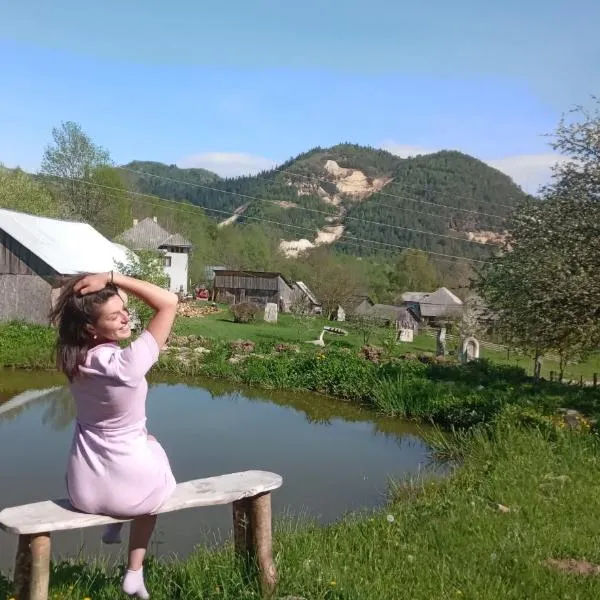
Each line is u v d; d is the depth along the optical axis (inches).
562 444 402.9
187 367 889.5
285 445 528.1
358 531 262.8
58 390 729.6
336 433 583.2
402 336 1926.7
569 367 1491.1
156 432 555.5
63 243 1310.3
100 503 137.9
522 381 872.3
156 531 318.7
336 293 2544.3
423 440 561.6
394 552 233.0
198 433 558.6
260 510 167.0
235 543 171.6
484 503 300.0
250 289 2824.8
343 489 405.4
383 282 3698.3
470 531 258.8
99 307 134.4
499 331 623.8
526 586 201.6
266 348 1063.0
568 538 246.5
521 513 282.4
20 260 1162.0
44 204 2150.6
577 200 574.2
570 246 550.9
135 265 1117.7
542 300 534.9
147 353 136.3
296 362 846.5
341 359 834.8
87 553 281.6
